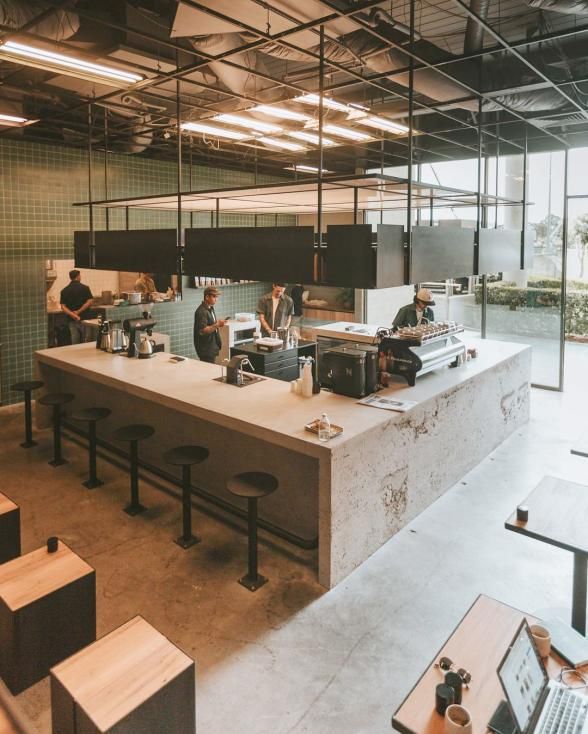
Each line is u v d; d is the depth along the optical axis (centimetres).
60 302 793
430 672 192
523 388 656
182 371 546
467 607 338
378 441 388
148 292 929
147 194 870
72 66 364
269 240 367
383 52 431
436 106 522
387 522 410
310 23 312
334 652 300
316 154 870
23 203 728
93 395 609
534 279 829
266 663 292
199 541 412
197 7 288
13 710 196
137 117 669
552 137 754
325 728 252
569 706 178
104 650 222
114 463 556
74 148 772
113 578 366
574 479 516
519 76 499
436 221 924
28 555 300
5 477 521
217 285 1012
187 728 216
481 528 431
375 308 1063
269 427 379
